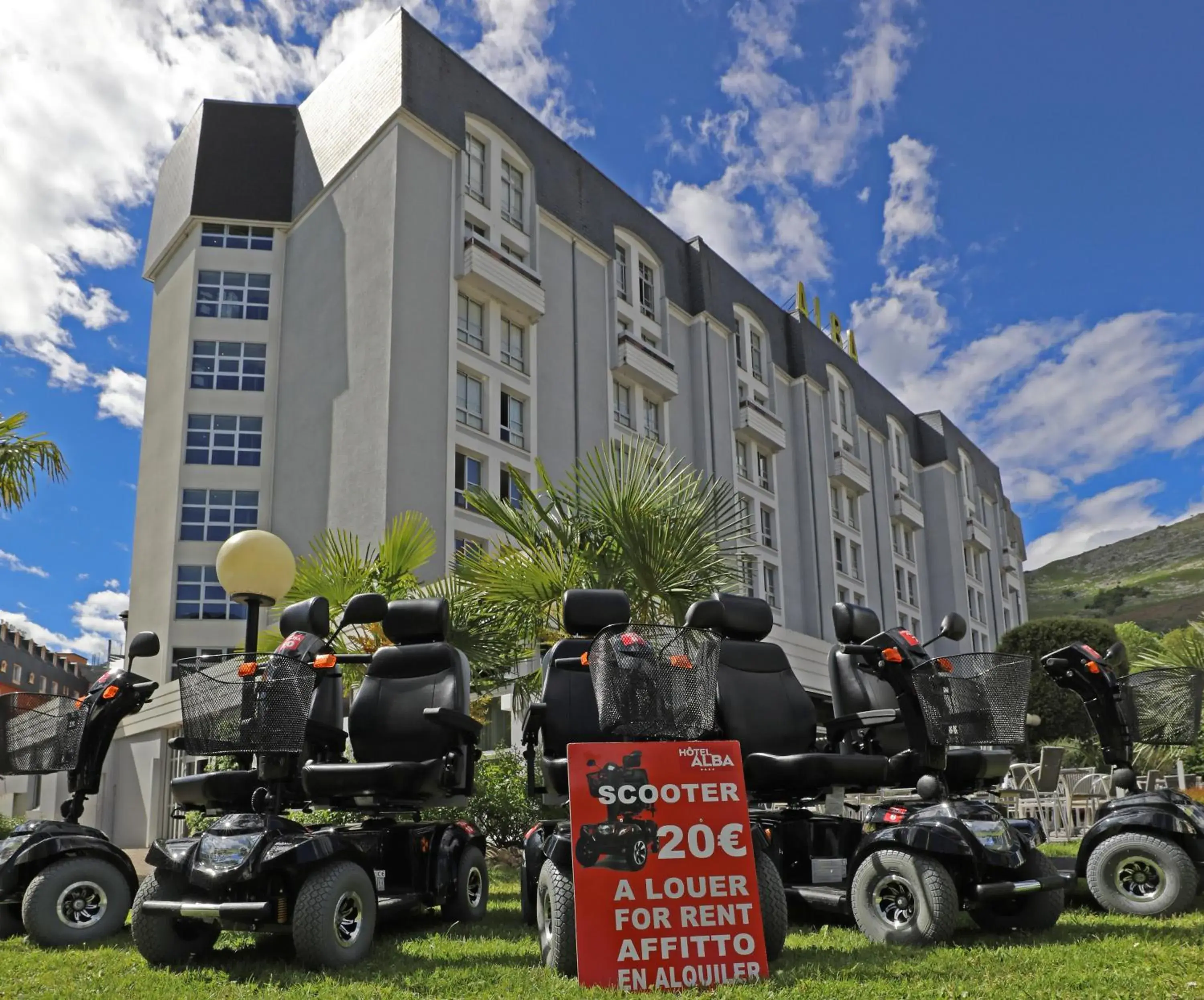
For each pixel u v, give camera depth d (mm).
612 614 6508
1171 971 4629
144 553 30438
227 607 29344
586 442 30578
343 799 6238
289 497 28312
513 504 27281
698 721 5062
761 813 6465
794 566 40031
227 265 31375
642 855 4797
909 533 50688
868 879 5715
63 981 5027
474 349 27453
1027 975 4594
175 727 23562
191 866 5246
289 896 5312
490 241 29016
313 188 30766
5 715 6531
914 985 4414
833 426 44156
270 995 4602
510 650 9688
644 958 4609
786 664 6875
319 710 6676
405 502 24828
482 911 7293
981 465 59375
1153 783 11953
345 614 6945
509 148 30469
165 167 34938
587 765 4902
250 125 32500
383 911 5965
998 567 58688
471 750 6605
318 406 28047
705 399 35906
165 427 30828
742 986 4465
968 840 5555
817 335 44875
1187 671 7027
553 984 4605
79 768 6566
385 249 26688
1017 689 6074
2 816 14953
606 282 33219
